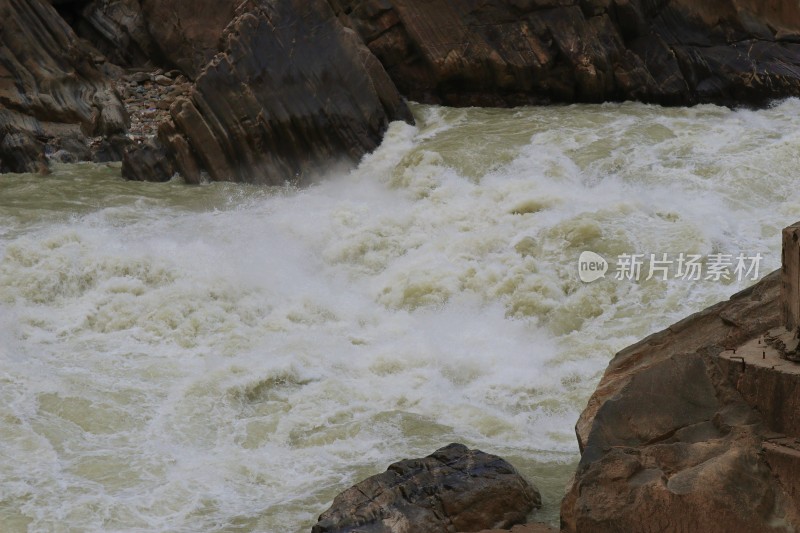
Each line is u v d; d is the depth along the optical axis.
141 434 17.19
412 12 32.88
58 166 31.59
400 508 12.91
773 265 21.80
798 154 26.70
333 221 25.38
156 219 26.48
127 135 33.34
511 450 16.58
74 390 18.39
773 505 10.34
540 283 21.66
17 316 21.02
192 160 30.28
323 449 16.88
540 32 32.31
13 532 14.27
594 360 19.44
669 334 12.77
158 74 38.12
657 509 10.59
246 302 21.77
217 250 23.78
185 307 21.39
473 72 32.59
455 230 24.56
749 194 25.08
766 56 32.72
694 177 25.86
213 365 19.56
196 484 15.71
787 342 11.23
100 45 39.12
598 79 31.98
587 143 28.38
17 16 33.50
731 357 11.31
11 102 32.34
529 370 19.31
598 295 21.38
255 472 16.08
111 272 22.47
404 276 22.73
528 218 24.23
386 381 19.16
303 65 30.62
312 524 14.41
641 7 32.69
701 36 33.16
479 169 27.45
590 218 23.67
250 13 30.84
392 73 33.53
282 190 29.42
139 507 14.97
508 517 13.28
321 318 21.62
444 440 17.03
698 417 11.38
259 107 30.19
